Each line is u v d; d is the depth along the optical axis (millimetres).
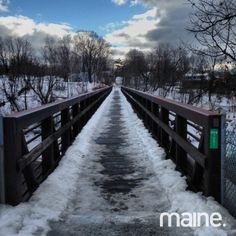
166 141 7293
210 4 7062
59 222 3861
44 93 32969
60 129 6484
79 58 84375
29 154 4363
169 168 5980
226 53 7238
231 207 3811
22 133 4254
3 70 35750
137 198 4930
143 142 8602
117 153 7719
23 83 35219
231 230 3412
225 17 7004
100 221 3906
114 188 5355
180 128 5613
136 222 3883
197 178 4621
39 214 3957
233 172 3783
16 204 4023
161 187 5301
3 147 3984
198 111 4480
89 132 10242
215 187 4117
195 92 22438
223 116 4039
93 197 4977
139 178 5852
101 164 6789
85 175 6055
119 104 23422
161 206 4633
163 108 7496
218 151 4074
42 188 4812
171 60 44125
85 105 12367
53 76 39531
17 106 27938
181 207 4242
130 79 67625
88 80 79750
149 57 63656
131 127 11547
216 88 12336
